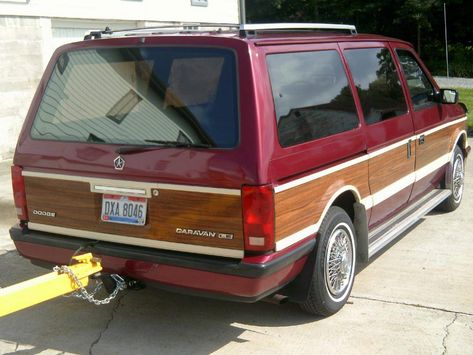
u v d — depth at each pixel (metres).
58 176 4.07
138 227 3.81
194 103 3.68
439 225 6.44
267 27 3.85
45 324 4.38
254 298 3.58
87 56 4.13
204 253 3.63
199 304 4.64
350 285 4.50
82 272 3.74
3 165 10.28
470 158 9.77
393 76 5.35
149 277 3.80
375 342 3.97
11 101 10.78
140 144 3.79
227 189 3.50
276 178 3.56
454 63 30.25
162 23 14.59
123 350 3.97
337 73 4.43
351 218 4.67
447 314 4.36
